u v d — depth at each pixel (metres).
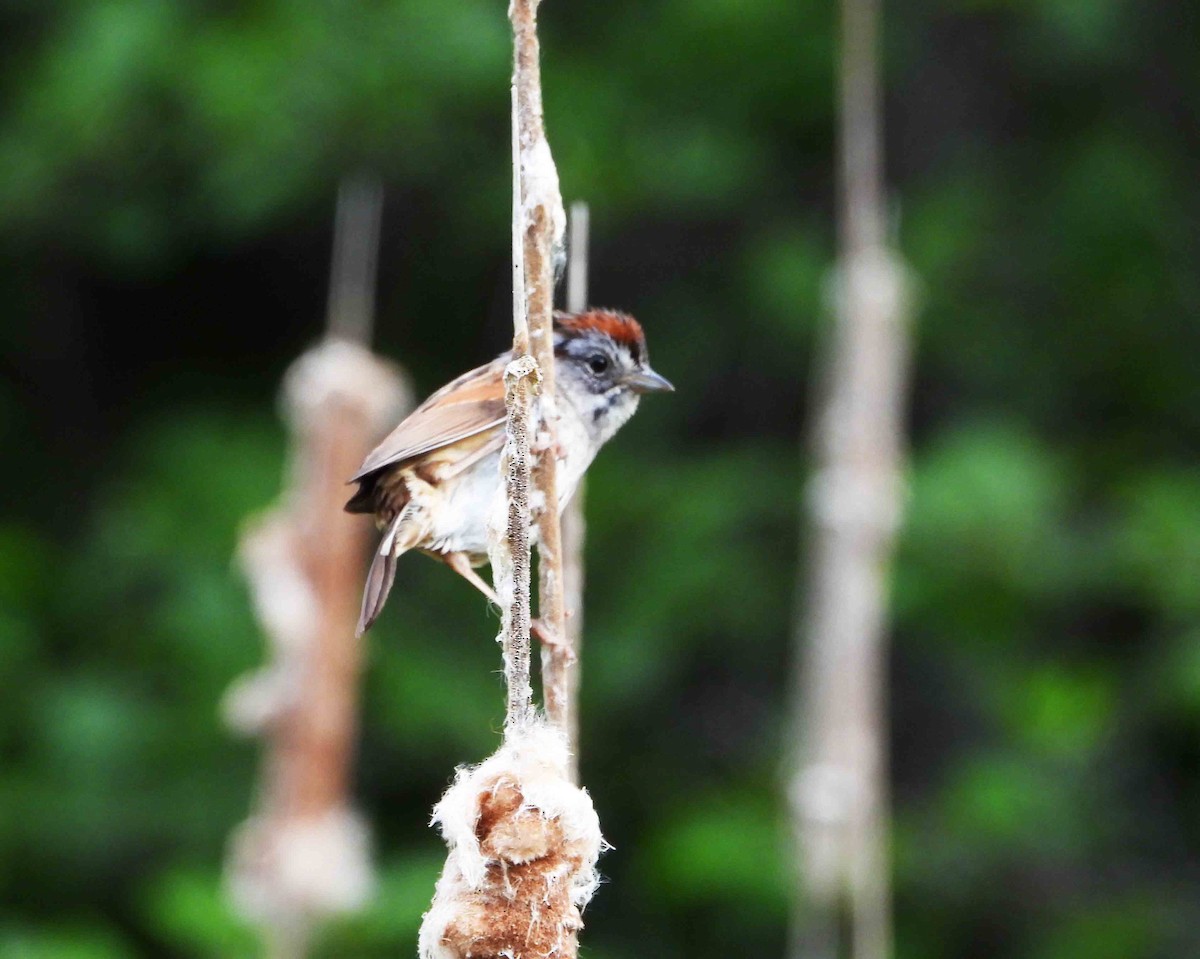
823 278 14.57
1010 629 13.97
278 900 7.87
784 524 14.66
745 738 14.60
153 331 16.70
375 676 13.58
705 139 14.52
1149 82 15.77
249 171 13.79
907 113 15.93
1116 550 13.94
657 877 13.27
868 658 7.64
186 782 13.55
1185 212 15.51
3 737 13.68
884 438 7.70
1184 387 15.29
